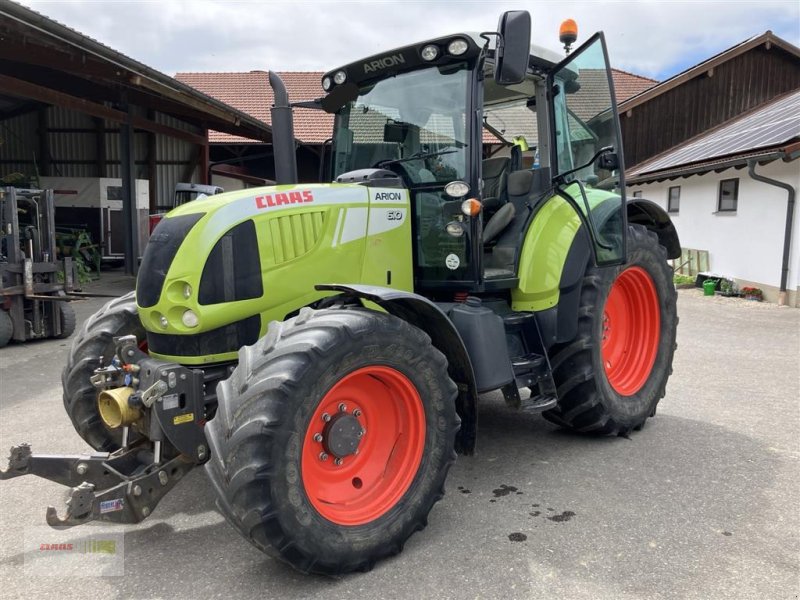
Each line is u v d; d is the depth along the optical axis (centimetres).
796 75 1947
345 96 405
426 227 365
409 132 375
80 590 260
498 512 323
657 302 455
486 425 461
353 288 276
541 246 389
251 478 237
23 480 370
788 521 309
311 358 251
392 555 282
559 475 368
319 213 321
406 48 356
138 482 271
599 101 366
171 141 1816
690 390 545
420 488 288
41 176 1606
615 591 254
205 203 306
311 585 262
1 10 684
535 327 385
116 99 1326
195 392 283
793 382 570
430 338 305
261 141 1877
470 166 349
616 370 445
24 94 934
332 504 274
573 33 394
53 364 657
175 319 290
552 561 276
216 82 2572
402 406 293
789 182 1053
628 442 420
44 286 762
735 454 396
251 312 303
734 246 1234
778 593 251
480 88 349
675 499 334
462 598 251
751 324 885
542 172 411
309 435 265
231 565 279
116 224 1515
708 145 1464
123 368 290
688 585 257
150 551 291
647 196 1683
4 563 281
